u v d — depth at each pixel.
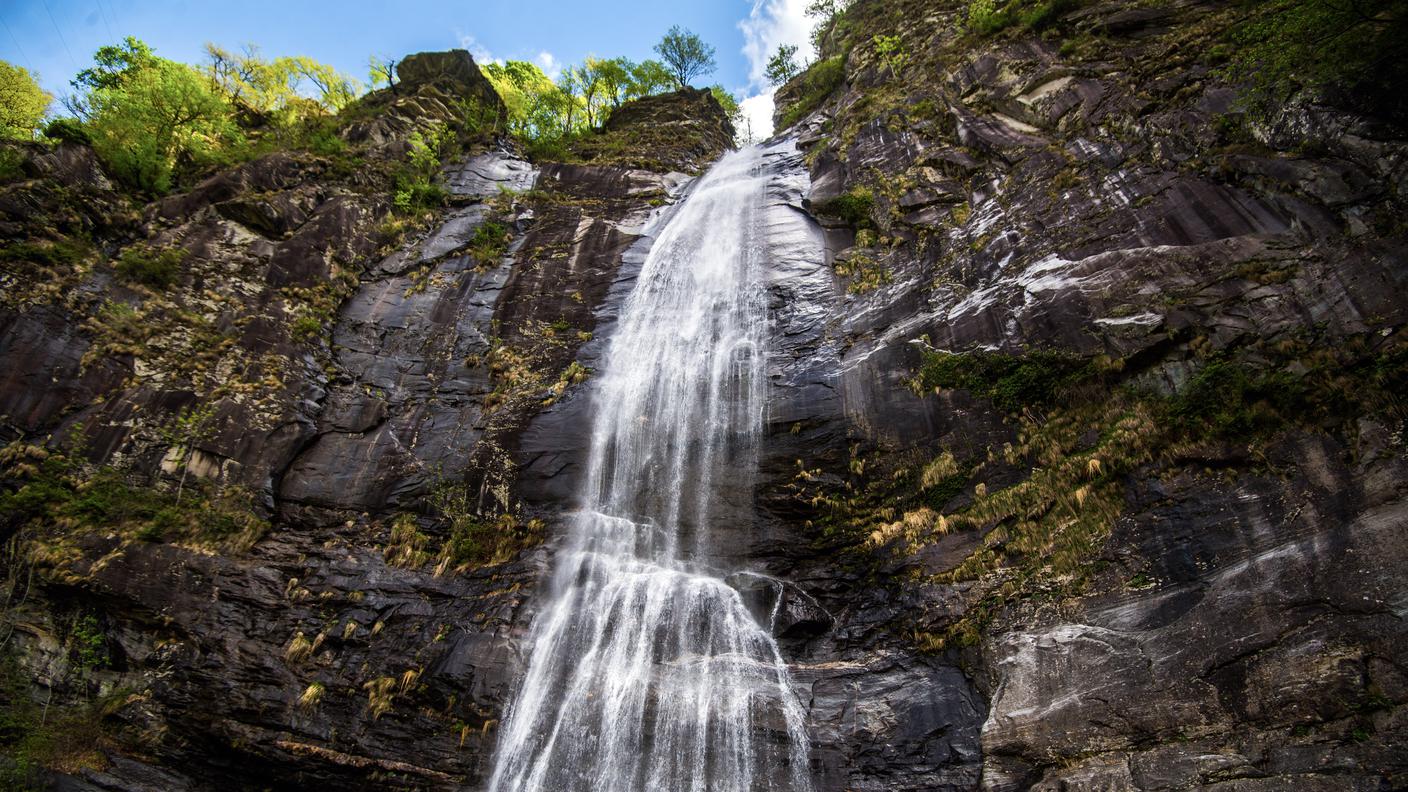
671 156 32.66
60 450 13.45
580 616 12.63
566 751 10.84
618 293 20.19
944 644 10.72
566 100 37.91
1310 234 11.22
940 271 16.33
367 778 11.02
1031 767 8.69
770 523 13.77
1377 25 10.89
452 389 17.50
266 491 14.58
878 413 14.10
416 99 29.00
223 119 22.88
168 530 13.23
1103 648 9.21
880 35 30.88
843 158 22.95
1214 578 9.05
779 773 9.93
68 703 11.35
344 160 23.38
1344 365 9.60
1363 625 7.61
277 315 17.52
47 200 16.52
